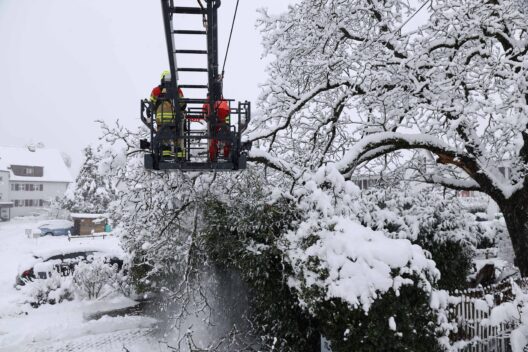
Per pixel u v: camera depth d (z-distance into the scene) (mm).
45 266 13539
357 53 9711
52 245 27312
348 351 5336
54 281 12359
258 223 6902
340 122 10641
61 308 11586
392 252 5293
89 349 8438
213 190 8953
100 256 14188
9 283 15312
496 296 6656
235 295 7848
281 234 6949
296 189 7625
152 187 9273
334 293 5297
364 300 5070
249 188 8320
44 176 61562
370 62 9016
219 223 7469
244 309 7703
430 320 5312
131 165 9438
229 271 7926
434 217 8312
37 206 60156
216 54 4707
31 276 13500
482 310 6379
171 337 8719
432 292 5355
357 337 5211
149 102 5523
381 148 9703
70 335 9273
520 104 7961
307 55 11258
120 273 12711
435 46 9562
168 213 9008
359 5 10648
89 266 12586
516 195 9398
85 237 31703
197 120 6449
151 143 5531
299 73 11539
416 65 9234
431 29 9836
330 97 12164
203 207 8180
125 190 9688
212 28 4230
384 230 7832
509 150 10188
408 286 5250
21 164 59812
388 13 10336
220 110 5543
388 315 5098
